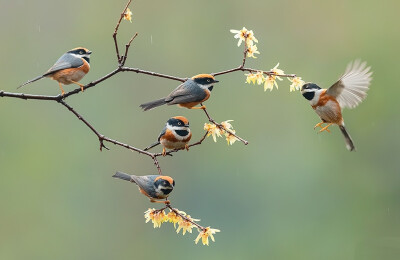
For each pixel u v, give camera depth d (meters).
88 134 18.73
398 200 16.38
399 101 16.38
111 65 19.53
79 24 19.70
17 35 19.12
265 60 19.33
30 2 19.58
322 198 17.03
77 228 18.12
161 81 19.56
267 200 17.73
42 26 19.45
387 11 17.89
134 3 20.03
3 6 19.11
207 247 18.12
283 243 16.89
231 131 6.64
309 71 18.50
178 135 7.00
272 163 18.06
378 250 15.45
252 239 17.61
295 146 17.95
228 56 19.67
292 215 17.28
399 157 16.42
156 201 6.51
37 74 18.86
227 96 18.98
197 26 20.09
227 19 20.08
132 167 19.08
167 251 19.17
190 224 6.19
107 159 18.80
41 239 17.56
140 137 19.05
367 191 16.55
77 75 7.87
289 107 18.50
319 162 17.28
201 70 19.61
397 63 16.92
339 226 16.61
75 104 18.77
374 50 17.25
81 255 18.28
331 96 6.99
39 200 17.67
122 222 18.92
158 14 20.16
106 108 19.03
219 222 18.30
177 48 19.83
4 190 17.44
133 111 19.22
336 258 16.28
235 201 18.19
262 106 18.69
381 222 16.30
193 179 18.84
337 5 19.00
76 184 18.34
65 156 18.27
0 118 17.98
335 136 17.33
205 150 18.95
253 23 19.88
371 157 16.67
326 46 18.86
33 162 17.67
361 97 6.88
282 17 19.72
